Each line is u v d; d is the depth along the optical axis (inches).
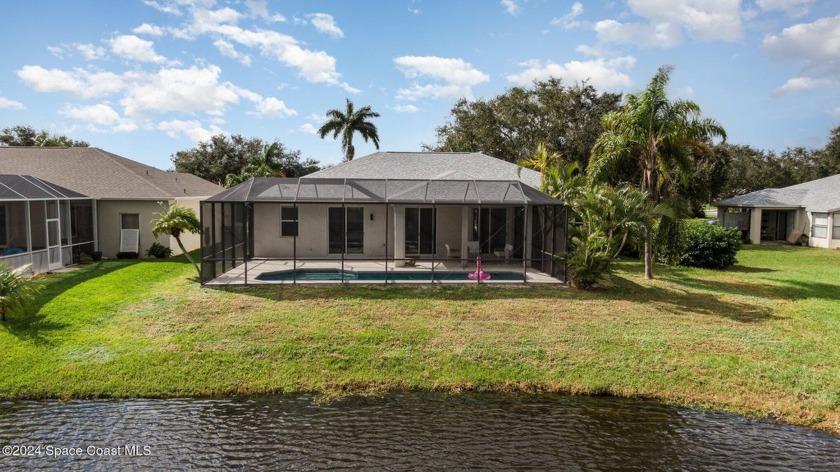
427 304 617.9
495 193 781.9
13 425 366.0
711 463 327.9
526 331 534.6
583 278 703.1
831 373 444.1
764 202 1526.8
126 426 367.6
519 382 442.0
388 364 466.0
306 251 958.4
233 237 822.5
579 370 457.1
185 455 330.0
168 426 368.5
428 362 469.7
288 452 335.9
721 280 823.1
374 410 398.6
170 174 1422.2
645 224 709.9
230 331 518.9
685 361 467.8
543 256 823.7
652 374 448.8
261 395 421.7
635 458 333.1
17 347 470.0
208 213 783.7
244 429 366.0
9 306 522.9
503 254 942.4
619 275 845.2
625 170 1459.2
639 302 652.1
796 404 402.6
